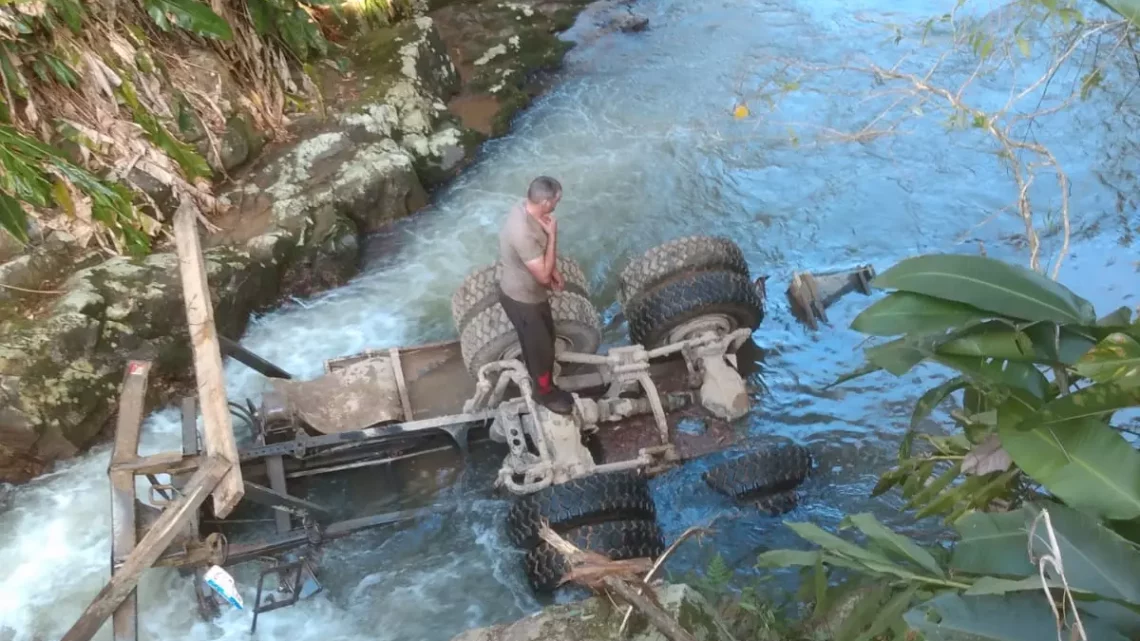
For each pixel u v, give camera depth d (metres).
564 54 11.98
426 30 10.91
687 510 5.96
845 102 10.35
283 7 9.68
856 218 8.95
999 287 3.06
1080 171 9.15
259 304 8.12
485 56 11.58
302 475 6.05
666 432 6.02
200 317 5.12
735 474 5.88
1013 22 7.45
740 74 11.15
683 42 12.09
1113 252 8.25
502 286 5.48
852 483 6.29
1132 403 2.77
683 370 6.58
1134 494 2.73
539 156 10.14
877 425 6.74
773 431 6.68
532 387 5.90
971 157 9.52
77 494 6.47
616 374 6.06
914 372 7.15
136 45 8.48
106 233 7.70
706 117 10.51
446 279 8.56
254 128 9.06
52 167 7.37
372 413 6.25
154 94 8.38
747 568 5.68
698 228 8.95
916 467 4.29
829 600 3.77
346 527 5.72
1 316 6.98
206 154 8.47
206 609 5.48
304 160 8.91
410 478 6.23
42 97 7.82
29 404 6.46
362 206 8.95
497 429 6.01
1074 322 2.99
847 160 9.64
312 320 8.13
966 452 4.02
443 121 10.15
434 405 6.45
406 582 5.77
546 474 5.59
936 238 8.66
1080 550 2.69
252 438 6.58
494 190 9.66
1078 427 2.83
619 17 12.74
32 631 5.61
